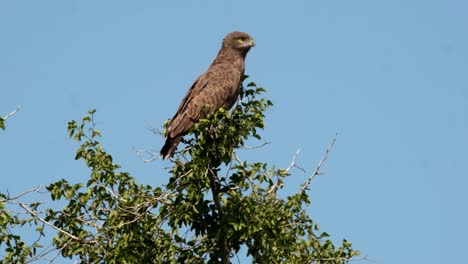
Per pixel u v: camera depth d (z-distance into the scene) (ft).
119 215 47.55
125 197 47.50
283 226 49.80
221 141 49.32
